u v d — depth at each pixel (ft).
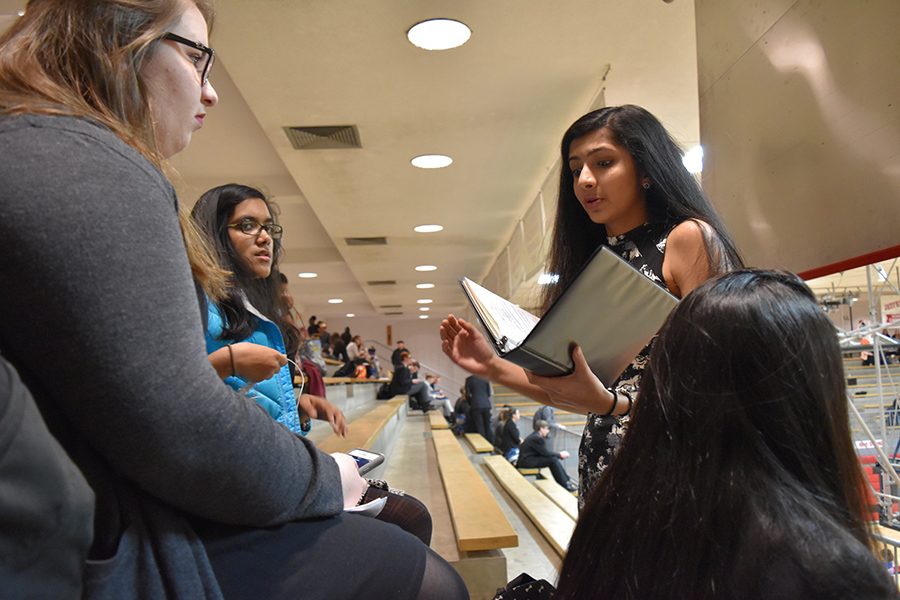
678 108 12.66
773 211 7.14
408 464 19.94
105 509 2.01
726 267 4.36
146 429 1.89
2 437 1.52
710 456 2.25
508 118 13.62
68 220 1.83
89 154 1.98
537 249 18.93
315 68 11.26
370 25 9.86
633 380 4.69
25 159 1.87
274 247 7.58
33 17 2.40
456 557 8.96
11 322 1.84
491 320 4.19
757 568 2.00
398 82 11.87
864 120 5.79
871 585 1.90
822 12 6.27
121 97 2.41
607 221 5.15
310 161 16.25
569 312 3.66
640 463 2.49
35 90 2.19
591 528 2.61
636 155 4.86
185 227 2.96
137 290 1.92
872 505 2.37
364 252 28.76
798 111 6.66
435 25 9.94
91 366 1.84
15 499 1.53
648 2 9.39
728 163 8.01
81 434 1.98
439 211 21.59
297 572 2.36
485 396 36.19
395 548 2.73
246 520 2.27
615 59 10.98
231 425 2.09
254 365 4.21
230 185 7.09
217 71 12.94
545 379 4.18
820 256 6.40
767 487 2.14
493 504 10.63
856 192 5.92
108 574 1.90
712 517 2.17
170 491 2.03
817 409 2.26
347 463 3.02
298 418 6.49
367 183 18.25
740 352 2.29
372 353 52.42
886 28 5.49
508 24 9.88
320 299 53.31
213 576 2.12
